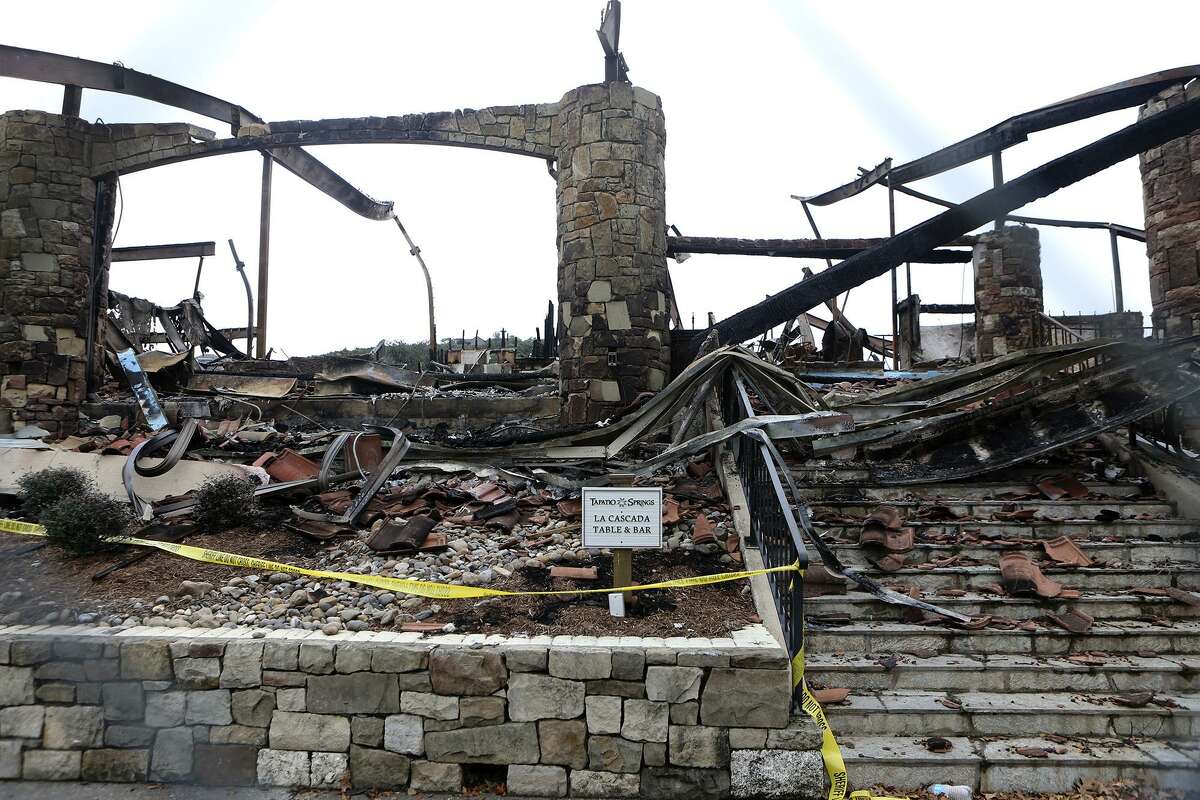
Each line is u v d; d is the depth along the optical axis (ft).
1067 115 37.86
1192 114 27.76
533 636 13.43
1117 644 14.94
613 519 13.93
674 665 12.45
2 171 29.99
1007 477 21.56
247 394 33.96
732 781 12.29
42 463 22.06
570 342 27.61
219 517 18.37
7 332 29.27
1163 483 19.90
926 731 13.50
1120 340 23.22
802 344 40.37
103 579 15.78
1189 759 12.53
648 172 27.89
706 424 22.79
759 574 14.49
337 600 14.96
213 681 12.97
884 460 22.89
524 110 29.50
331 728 12.80
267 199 44.75
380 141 30.30
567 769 12.53
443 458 22.07
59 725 13.20
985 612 15.93
